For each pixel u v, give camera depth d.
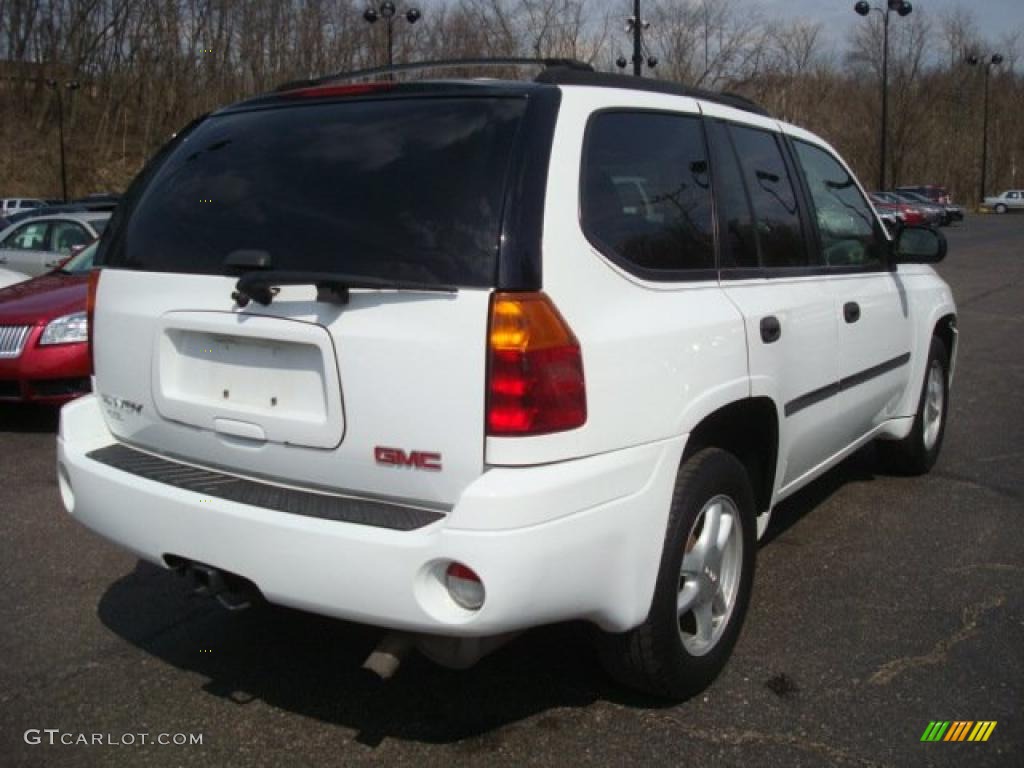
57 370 6.54
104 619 3.83
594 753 2.92
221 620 3.83
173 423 3.09
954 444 6.39
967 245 29.20
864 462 5.91
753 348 3.33
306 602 2.65
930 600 3.95
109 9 59.53
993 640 3.60
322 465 2.76
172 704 3.21
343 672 3.42
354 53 39.72
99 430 3.43
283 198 2.91
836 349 4.06
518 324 2.51
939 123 68.12
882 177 42.38
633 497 2.76
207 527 2.78
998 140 71.56
